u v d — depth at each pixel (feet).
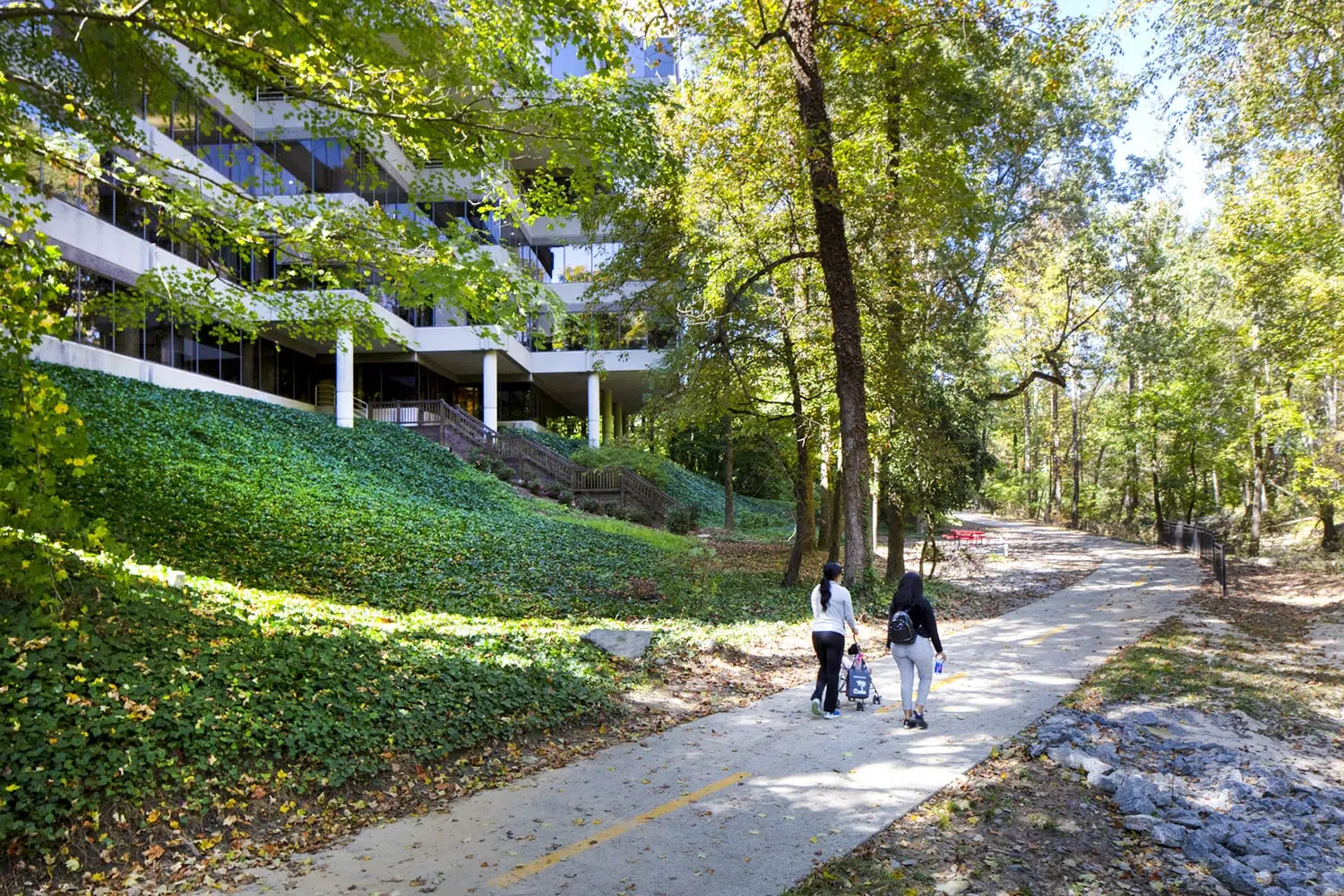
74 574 25.64
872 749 23.07
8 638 20.11
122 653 21.48
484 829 17.74
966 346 61.82
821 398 63.26
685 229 54.03
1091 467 189.37
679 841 16.87
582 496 103.09
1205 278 91.50
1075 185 72.38
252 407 81.82
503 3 25.02
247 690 21.77
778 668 35.19
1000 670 33.88
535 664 29.25
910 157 51.67
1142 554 97.04
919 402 57.98
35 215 20.66
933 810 18.51
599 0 30.09
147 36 24.76
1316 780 21.59
